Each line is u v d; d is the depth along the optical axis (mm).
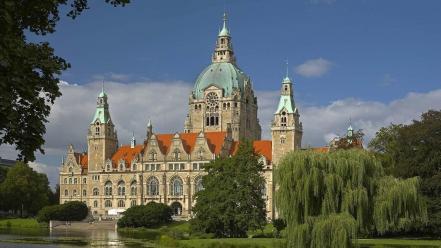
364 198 78188
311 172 79562
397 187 80812
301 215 80062
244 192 132625
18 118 33531
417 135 116562
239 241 111312
